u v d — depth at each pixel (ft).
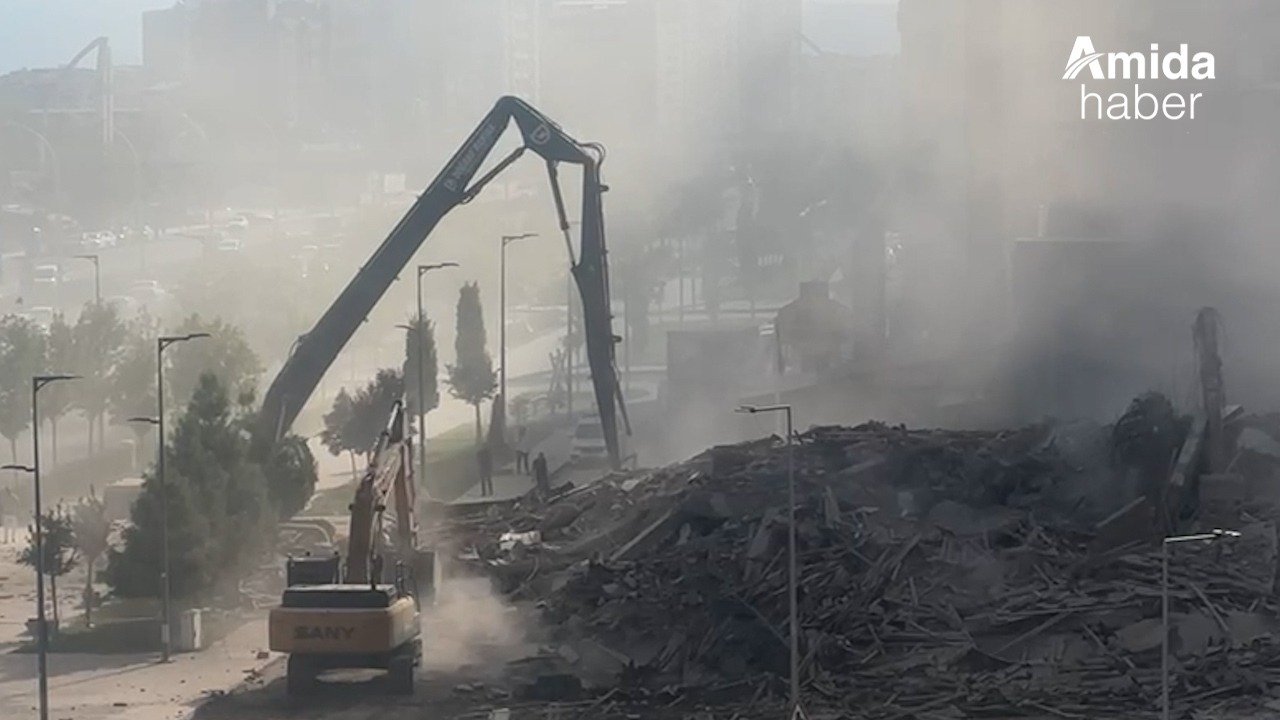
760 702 205.87
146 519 256.93
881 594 228.63
